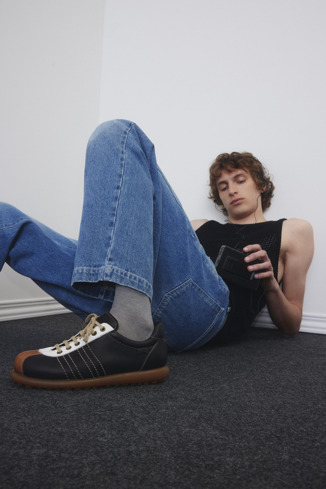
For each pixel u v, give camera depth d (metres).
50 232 0.83
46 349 0.67
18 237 0.78
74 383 0.64
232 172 1.45
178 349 1.02
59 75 1.79
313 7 1.66
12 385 0.67
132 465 0.41
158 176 0.77
